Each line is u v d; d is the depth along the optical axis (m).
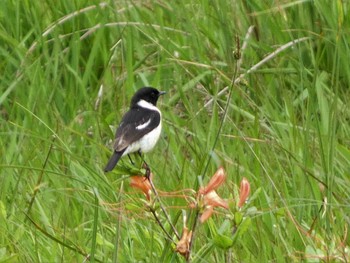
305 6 14.27
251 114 13.16
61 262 9.50
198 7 15.30
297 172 11.36
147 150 11.46
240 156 11.40
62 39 14.95
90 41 14.91
